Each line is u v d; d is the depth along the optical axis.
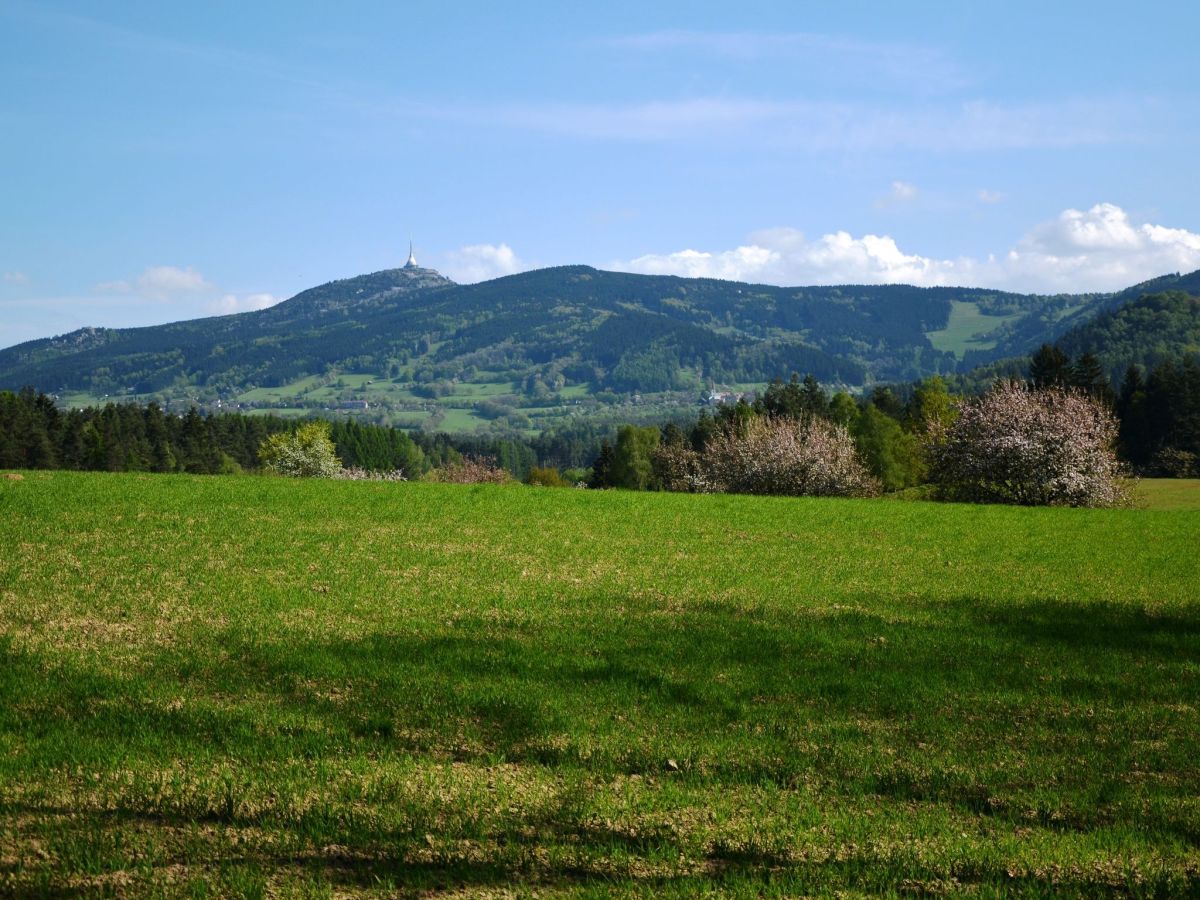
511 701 10.96
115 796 7.93
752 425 72.31
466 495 37.97
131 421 123.88
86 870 6.64
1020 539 30.72
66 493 31.56
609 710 10.92
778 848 7.51
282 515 29.00
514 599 17.58
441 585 18.80
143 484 36.12
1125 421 105.06
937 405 102.94
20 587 16.69
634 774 9.13
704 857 7.36
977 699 11.80
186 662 12.16
